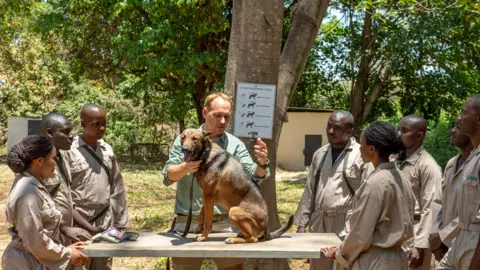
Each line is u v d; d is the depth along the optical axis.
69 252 3.92
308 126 22.50
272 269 5.35
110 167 5.21
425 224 4.84
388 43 19.62
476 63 20.17
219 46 19.66
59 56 27.39
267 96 4.97
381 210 3.71
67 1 20.69
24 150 3.88
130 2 17.73
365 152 3.93
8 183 16.03
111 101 26.75
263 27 5.29
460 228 3.98
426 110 23.64
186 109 21.30
